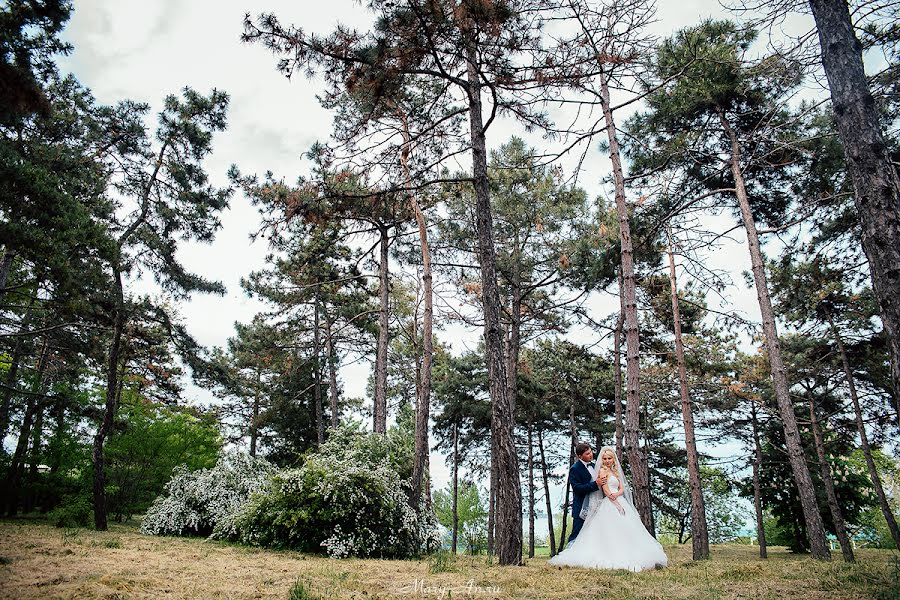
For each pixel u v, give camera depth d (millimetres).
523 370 25891
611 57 9969
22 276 17719
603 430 30625
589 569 6539
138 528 17797
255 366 33469
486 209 9008
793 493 30281
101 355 20078
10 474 20875
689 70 13000
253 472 15008
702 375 24094
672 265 19500
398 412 34062
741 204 13914
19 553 6410
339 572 6145
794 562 7598
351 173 10594
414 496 13820
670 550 30312
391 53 8562
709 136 14742
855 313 18359
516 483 7816
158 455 22594
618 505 7258
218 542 11117
